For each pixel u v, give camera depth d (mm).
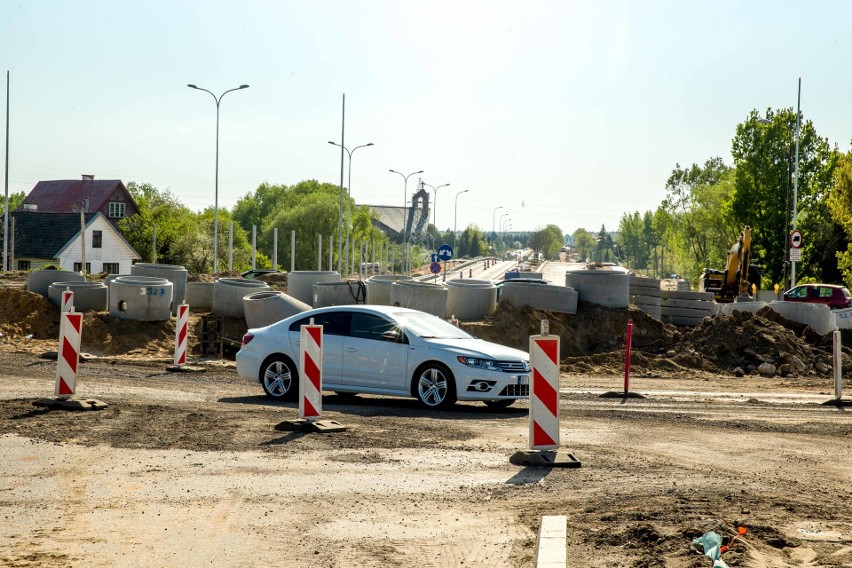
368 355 14547
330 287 25984
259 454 10086
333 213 117500
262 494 8289
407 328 14594
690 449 10945
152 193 154250
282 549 6574
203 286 28125
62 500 8023
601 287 26672
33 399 13961
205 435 11203
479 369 13961
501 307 26031
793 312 28203
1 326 23875
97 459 9750
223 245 91250
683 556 5859
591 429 12391
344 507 7824
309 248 116375
